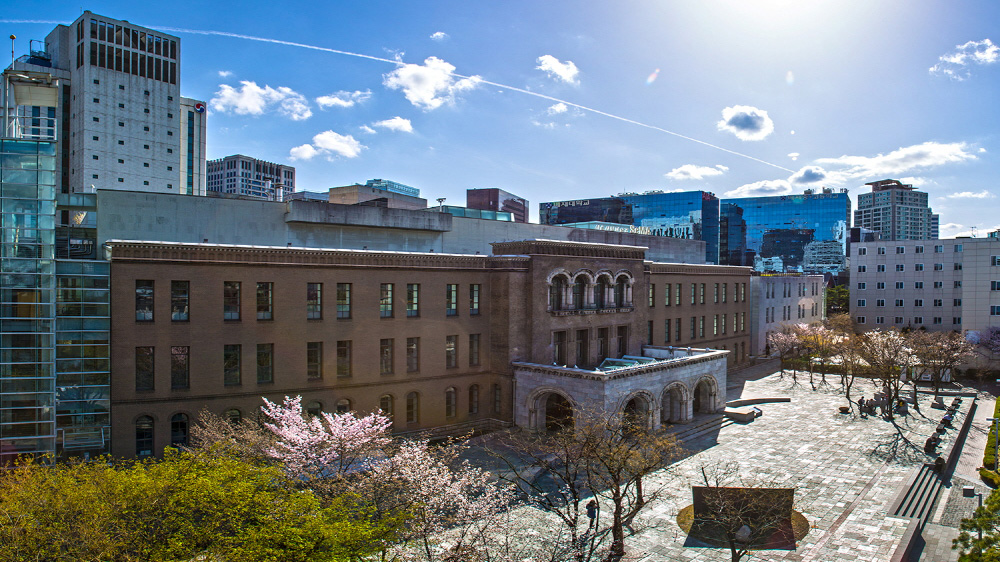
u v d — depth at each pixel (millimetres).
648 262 63000
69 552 18484
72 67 116125
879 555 28828
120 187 115062
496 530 25469
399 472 27328
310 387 40594
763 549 29469
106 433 34812
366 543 21016
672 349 57656
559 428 48375
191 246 36562
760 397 62875
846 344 74375
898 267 103312
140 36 118125
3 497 20500
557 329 50156
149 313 36000
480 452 42812
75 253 43281
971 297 92938
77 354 34406
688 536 30953
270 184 62281
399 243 54656
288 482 26688
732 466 41062
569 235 70312
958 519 37000
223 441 30047
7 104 35531
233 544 19328
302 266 40219
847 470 40969
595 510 31219
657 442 32469
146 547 19203
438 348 46469
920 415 58000
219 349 37531
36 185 34094
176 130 123375
